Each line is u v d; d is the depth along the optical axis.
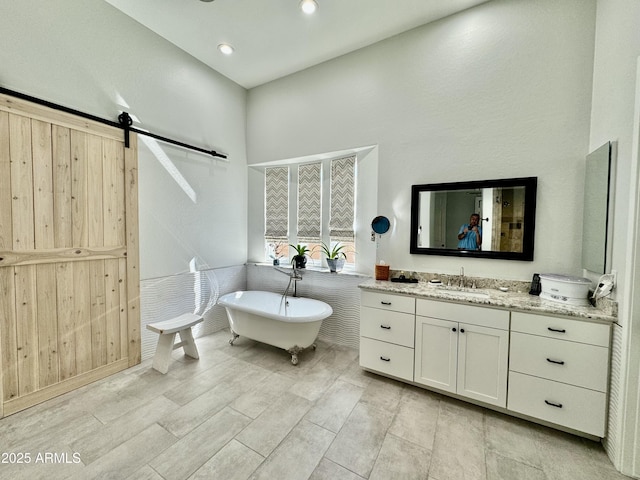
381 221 2.85
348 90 3.11
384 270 2.73
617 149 1.69
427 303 2.21
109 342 2.48
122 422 1.87
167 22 2.64
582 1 2.06
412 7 2.44
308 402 2.12
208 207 3.41
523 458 1.62
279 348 3.09
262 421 1.90
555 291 1.95
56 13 2.12
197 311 3.30
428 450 1.67
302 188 3.74
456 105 2.53
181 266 3.11
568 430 1.80
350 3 2.38
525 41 2.25
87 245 2.31
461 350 2.09
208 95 3.36
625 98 1.62
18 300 1.97
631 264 1.49
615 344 1.61
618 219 1.66
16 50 1.94
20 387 1.98
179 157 3.05
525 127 2.27
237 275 3.84
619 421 1.54
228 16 2.55
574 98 2.10
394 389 2.31
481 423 1.91
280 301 3.34
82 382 2.30
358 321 3.08
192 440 1.72
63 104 2.17
